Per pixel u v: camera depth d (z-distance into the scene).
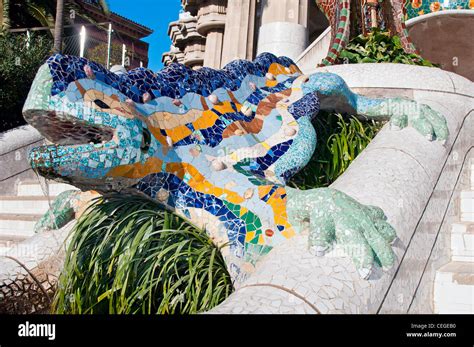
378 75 5.98
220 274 3.57
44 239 4.52
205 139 4.05
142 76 3.93
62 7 11.81
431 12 9.12
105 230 3.81
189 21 16.00
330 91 5.04
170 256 3.56
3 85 9.65
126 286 3.58
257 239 3.63
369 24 7.09
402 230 3.86
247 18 11.53
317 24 14.95
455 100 5.91
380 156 4.53
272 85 5.04
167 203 3.76
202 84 4.34
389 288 3.48
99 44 16.77
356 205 3.51
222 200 3.77
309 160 4.80
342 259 3.29
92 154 3.35
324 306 2.96
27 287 4.27
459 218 5.23
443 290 4.40
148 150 3.66
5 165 8.09
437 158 4.82
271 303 2.90
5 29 11.76
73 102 3.33
